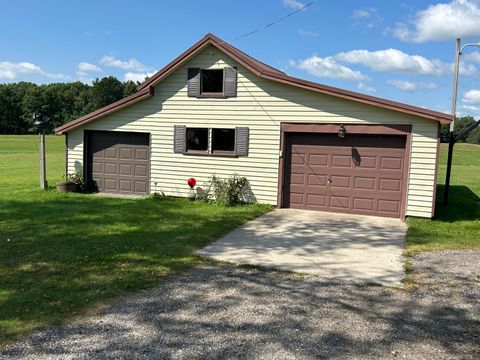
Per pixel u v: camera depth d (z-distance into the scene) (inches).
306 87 463.2
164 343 163.5
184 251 296.2
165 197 544.1
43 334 168.9
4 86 3772.1
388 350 161.6
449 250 316.5
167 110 539.8
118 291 217.5
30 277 236.2
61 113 3828.7
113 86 3937.0
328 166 477.1
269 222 413.1
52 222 380.8
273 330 176.6
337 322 185.9
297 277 248.1
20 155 1347.2
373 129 447.5
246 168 503.8
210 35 498.0
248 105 496.4
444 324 185.9
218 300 208.8
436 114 417.4
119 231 351.3
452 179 900.6
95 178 598.2
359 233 374.3
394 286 234.5
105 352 155.6
